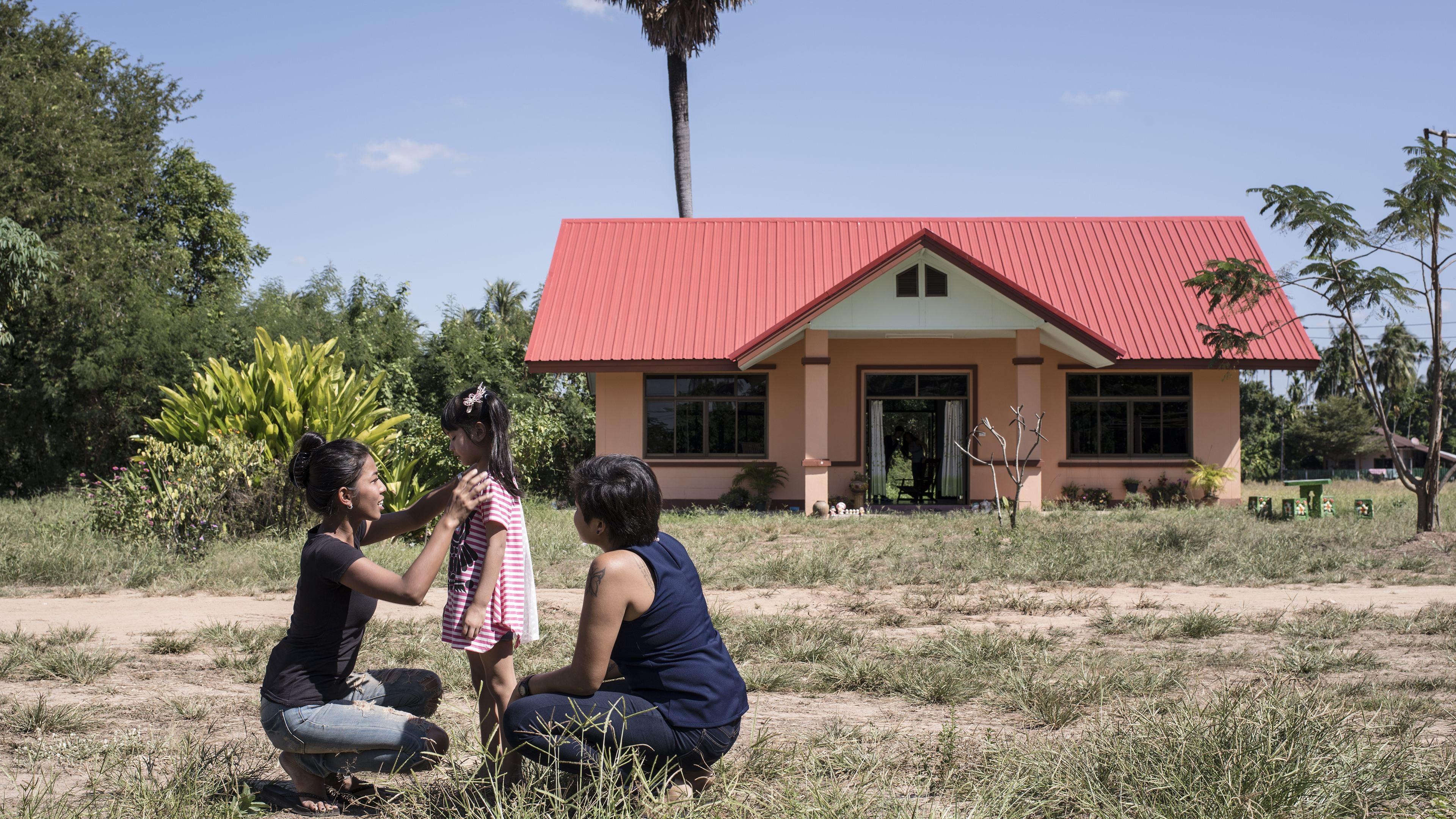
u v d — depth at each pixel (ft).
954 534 47.32
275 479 42.29
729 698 12.08
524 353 86.12
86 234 80.53
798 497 69.97
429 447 54.54
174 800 12.38
